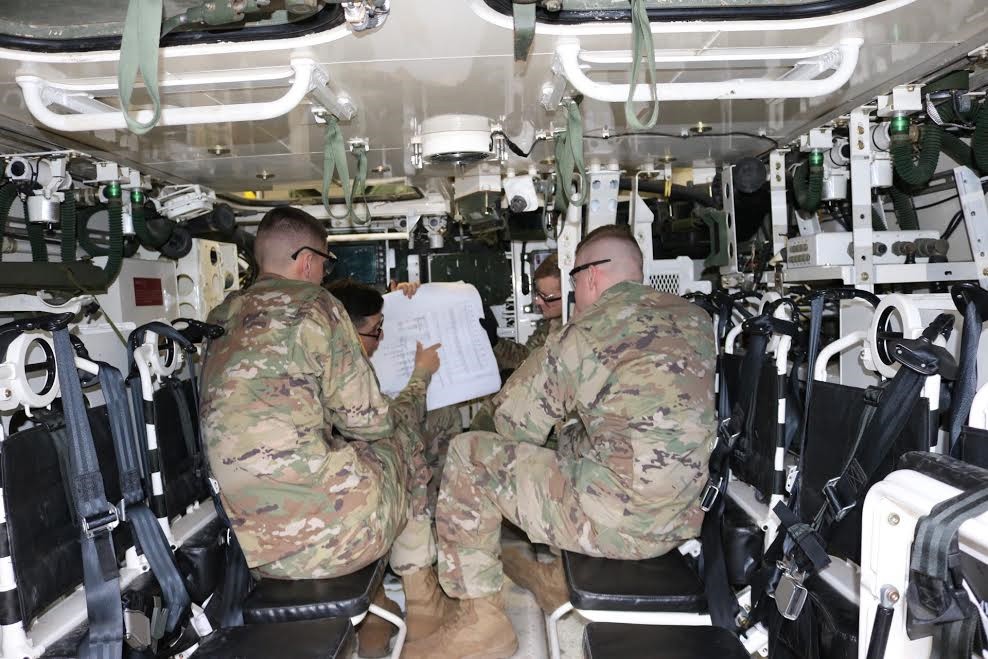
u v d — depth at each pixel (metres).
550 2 1.51
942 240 2.51
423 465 2.63
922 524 0.86
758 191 3.46
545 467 2.20
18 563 1.55
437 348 3.11
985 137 2.12
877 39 1.81
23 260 2.72
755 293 2.85
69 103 1.99
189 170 3.07
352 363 2.20
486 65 1.89
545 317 3.97
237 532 2.05
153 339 2.35
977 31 1.76
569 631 2.79
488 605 2.38
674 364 2.08
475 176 3.45
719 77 2.12
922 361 1.47
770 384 2.28
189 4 1.52
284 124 2.37
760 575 1.92
